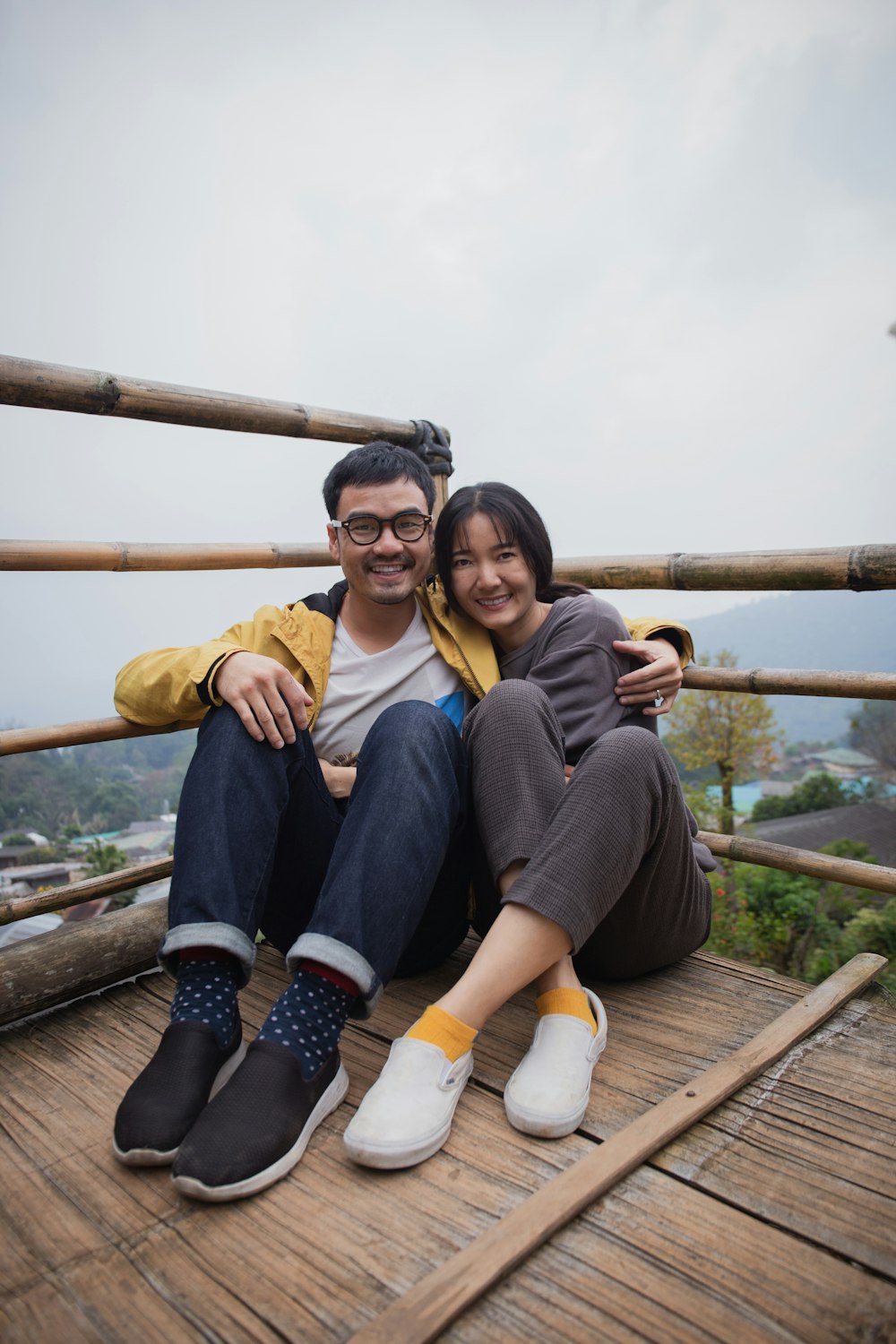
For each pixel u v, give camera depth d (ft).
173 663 4.38
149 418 5.11
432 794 3.69
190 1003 3.43
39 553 5.02
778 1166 3.06
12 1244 2.77
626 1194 2.91
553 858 3.49
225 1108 3.01
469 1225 2.78
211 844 3.61
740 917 51.42
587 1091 3.39
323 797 4.30
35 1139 3.40
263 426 5.73
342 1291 2.52
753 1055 3.72
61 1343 2.37
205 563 5.83
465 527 4.83
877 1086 3.57
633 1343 2.31
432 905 4.43
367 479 4.77
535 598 5.14
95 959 4.76
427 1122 3.10
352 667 5.01
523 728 3.87
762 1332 2.35
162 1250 2.71
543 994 3.70
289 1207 2.89
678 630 5.16
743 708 68.08
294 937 4.52
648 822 3.66
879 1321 2.39
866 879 5.07
